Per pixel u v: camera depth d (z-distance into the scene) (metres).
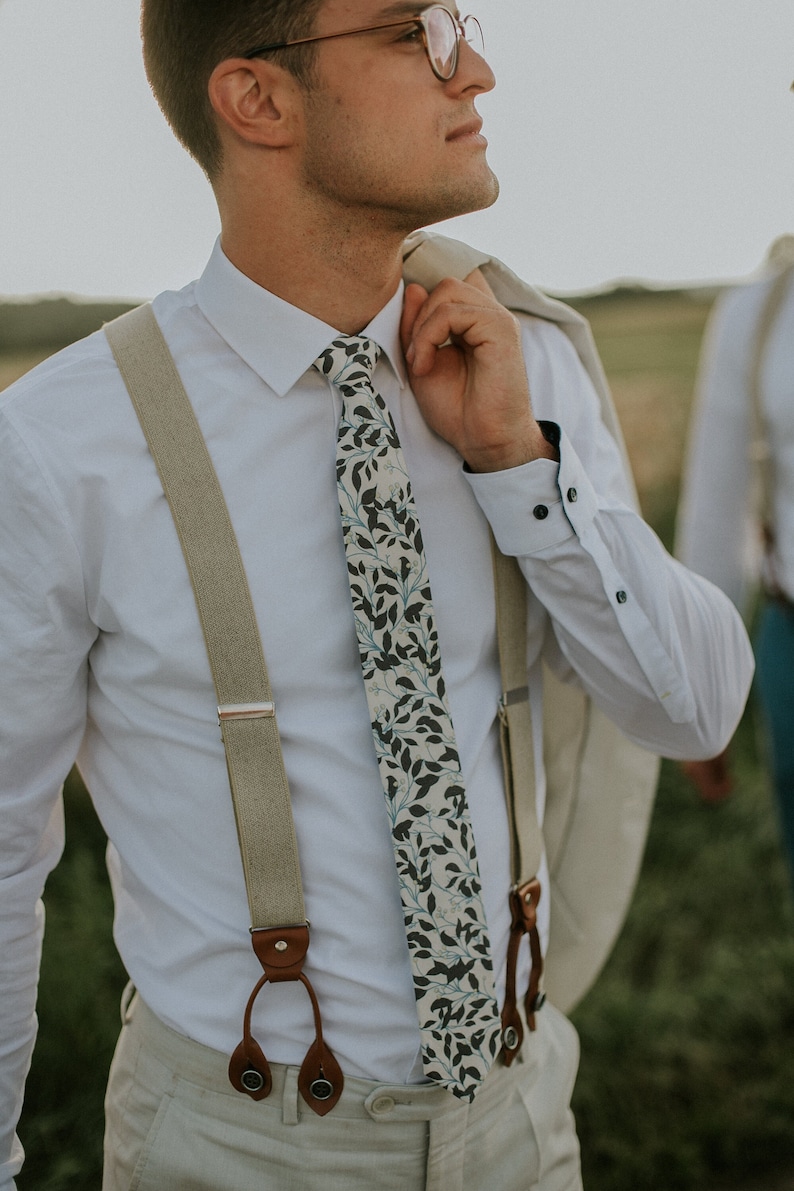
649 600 1.27
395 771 1.15
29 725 1.19
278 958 1.15
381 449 1.16
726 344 2.23
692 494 2.37
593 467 1.37
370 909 1.19
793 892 2.34
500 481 1.20
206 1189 1.22
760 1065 2.51
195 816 1.20
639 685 1.29
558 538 1.21
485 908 1.25
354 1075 1.20
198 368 1.19
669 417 7.66
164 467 1.14
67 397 1.15
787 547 2.16
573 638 1.29
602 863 1.60
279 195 1.14
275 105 1.11
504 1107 1.29
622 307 13.64
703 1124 2.35
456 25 1.12
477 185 1.14
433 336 1.20
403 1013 1.20
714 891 3.11
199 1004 1.22
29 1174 2.12
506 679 1.27
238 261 1.18
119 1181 1.30
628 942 2.91
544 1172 1.34
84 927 2.62
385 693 1.15
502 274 1.33
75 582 1.15
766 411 2.14
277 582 1.16
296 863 1.15
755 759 3.69
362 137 1.09
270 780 1.14
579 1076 2.46
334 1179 1.21
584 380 1.41
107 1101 1.37
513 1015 1.28
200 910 1.21
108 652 1.20
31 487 1.12
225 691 1.14
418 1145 1.22
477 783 1.25
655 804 3.47
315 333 1.18
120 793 1.25
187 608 1.15
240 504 1.17
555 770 1.56
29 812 1.23
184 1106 1.24
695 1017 2.62
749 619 4.26
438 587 1.25
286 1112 1.19
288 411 1.19
